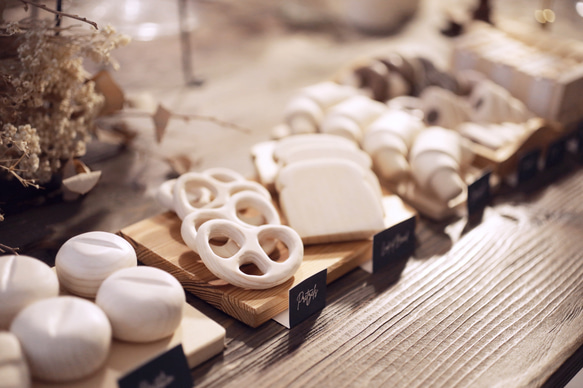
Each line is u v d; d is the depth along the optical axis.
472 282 0.69
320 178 0.71
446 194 0.76
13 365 0.47
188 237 0.63
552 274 0.71
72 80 0.70
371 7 1.46
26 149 0.62
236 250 0.63
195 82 1.11
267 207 0.67
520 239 0.76
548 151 0.90
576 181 0.89
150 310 0.53
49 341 0.48
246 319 0.61
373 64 1.00
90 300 0.57
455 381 0.57
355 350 0.59
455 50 1.06
